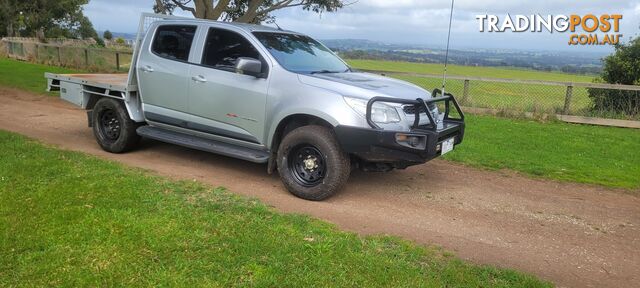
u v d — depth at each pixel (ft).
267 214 16.63
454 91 47.34
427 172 24.14
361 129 17.62
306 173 19.08
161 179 19.94
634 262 14.99
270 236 14.57
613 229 17.67
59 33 165.58
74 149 25.22
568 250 15.64
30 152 22.25
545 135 34.81
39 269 12.09
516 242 16.03
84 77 27.37
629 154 29.86
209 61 21.30
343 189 20.70
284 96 19.15
